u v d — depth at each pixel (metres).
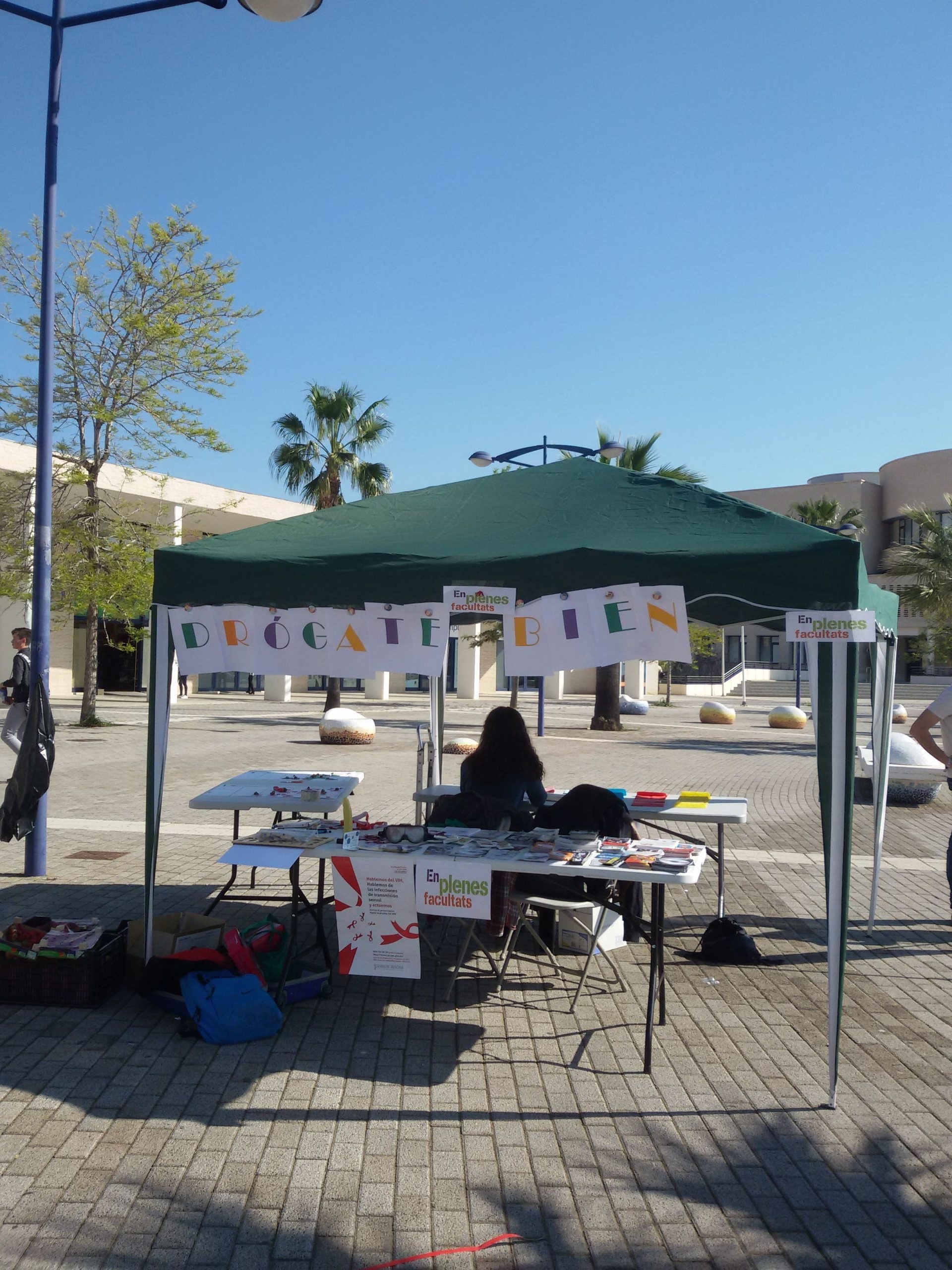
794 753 22.16
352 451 29.33
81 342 22.05
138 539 23.42
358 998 5.40
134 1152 3.66
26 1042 4.65
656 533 5.00
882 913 7.55
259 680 46.78
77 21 7.81
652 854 5.00
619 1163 3.68
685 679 57.16
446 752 18.67
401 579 4.93
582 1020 5.17
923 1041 4.97
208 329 21.98
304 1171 3.56
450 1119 4.00
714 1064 4.64
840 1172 3.64
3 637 33.09
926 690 50.88
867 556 71.00
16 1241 3.08
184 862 8.59
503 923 5.18
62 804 11.77
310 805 6.14
